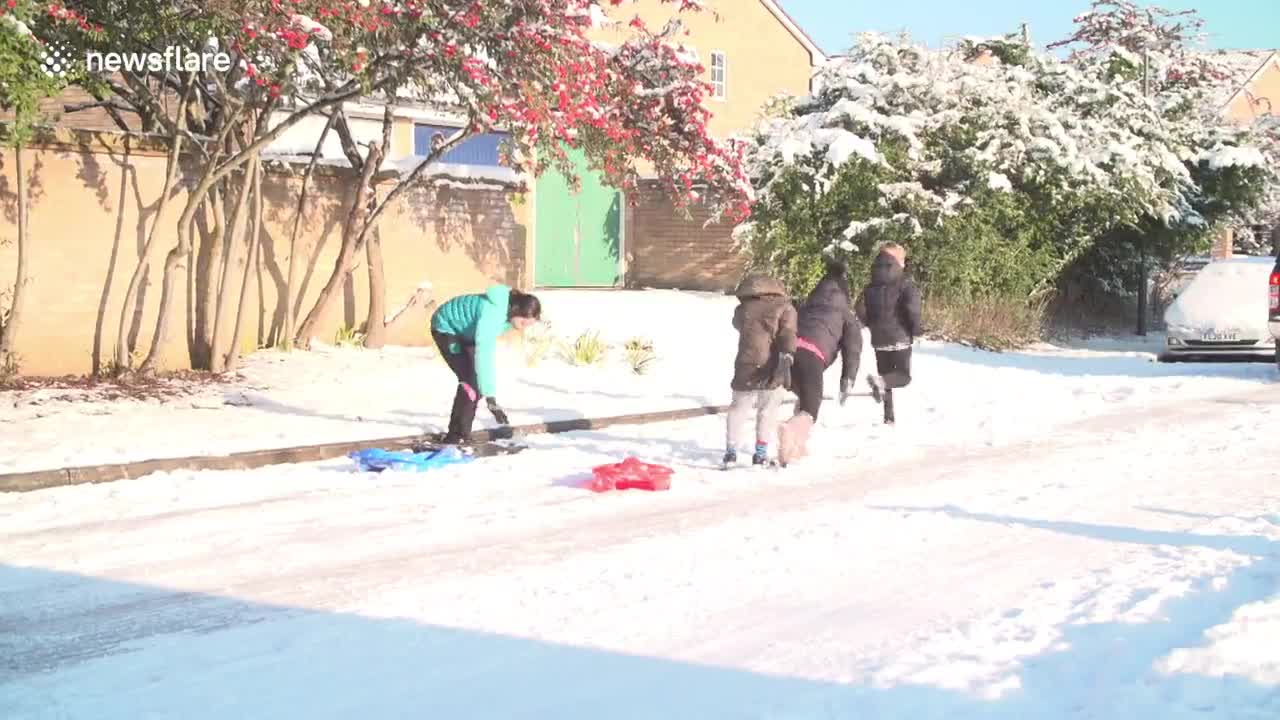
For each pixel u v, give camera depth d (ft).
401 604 19.98
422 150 79.05
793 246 76.13
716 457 36.22
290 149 59.31
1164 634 18.13
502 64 39.32
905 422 44.16
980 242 75.41
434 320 36.65
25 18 33.81
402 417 40.60
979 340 73.61
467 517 27.22
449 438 36.65
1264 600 19.45
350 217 51.88
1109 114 84.38
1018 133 76.38
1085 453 36.73
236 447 34.17
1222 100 120.78
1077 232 82.58
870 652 17.43
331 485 31.04
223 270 46.83
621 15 93.20
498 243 60.95
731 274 94.53
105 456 32.04
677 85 47.75
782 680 16.26
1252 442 38.50
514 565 22.67
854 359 35.76
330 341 54.13
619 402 46.52
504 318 36.01
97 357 45.27
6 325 42.19
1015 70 79.66
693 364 58.75
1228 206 94.58
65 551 23.59
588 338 59.82
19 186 41.55
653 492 30.58
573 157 92.43
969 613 19.42
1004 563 22.84
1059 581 21.43
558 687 16.06
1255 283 67.56
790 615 19.34
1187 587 20.85
